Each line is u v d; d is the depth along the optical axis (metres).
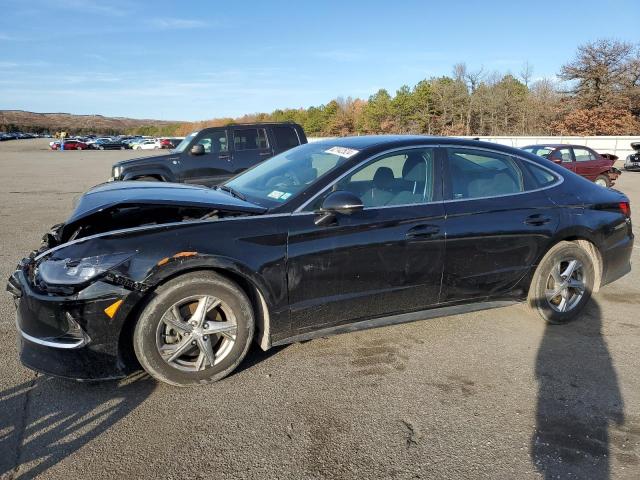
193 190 3.99
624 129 42.75
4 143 65.94
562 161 15.46
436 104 61.56
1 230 8.24
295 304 3.35
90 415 2.86
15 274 3.17
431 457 2.55
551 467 2.48
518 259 4.05
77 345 2.85
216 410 2.94
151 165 9.78
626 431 2.79
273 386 3.22
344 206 3.21
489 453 2.59
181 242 3.00
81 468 2.43
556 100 50.34
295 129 10.86
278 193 3.65
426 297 3.78
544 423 2.86
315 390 3.18
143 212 3.73
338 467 2.47
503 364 3.57
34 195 13.23
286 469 2.45
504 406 3.03
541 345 3.90
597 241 4.37
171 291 2.99
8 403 2.97
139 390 3.14
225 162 10.26
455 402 3.07
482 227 3.85
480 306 4.03
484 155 4.11
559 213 4.20
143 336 2.98
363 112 73.25
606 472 2.45
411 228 3.61
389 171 3.73
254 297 3.34
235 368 3.29
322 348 3.78
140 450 2.57
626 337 4.07
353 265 3.45
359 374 3.40
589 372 3.47
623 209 4.59
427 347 3.83
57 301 2.81
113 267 2.85
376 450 2.60
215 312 3.25
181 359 3.19
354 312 3.56
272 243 3.22
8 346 3.71
